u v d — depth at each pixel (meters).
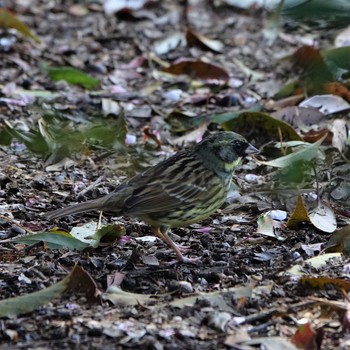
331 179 12.04
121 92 16.20
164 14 20.53
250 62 17.86
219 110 15.36
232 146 10.48
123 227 10.62
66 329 8.43
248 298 8.99
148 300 9.06
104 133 13.17
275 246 10.51
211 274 9.62
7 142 13.45
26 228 10.88
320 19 8.77
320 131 13.64
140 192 10.12
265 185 11.99
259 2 20.64
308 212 11.11
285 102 15.19
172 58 18.09
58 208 11.55
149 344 8.17
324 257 9.98
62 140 13.10
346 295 8.91
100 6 20.92
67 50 18.09
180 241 10.76
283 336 8.39
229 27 19.86
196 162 10.41
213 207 10.48
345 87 15.13
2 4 20.66
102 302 9.02
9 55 17.69
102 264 9.91
